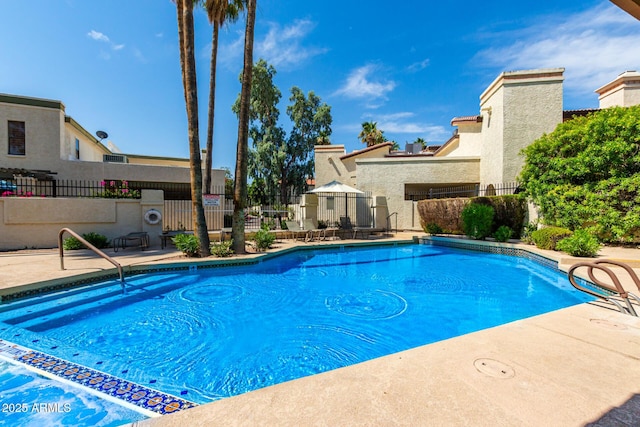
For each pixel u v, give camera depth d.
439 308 6.03
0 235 10.14
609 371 2.43
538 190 12.09
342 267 9.95
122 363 3.79
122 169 16.28
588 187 10.63
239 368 3.80
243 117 10.27
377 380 2.27
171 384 3.37
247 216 18.25
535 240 10.74
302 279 8.30
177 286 7.37
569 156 11.41
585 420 1.82
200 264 8.84
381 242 14.22
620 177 9.87
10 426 2.53
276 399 2.03
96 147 21.12
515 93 15.02
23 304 5.70
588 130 10.63
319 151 23.39
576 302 6.33
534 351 2.78
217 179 18.20
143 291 6.88
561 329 3.34
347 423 1.78
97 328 4.89
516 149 14.94
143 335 4.70
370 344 4.50
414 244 15.15
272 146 25.66
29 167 14.42
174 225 13.78
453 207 15.16
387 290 7.30
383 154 23.14
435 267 9.97
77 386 3.14
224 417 1.84
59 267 7.46
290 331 4.95
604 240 10.49
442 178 18.89
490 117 16.61
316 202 16.00
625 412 1.90
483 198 13.88
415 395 2.07
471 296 6.80
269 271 9.18
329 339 4.66
